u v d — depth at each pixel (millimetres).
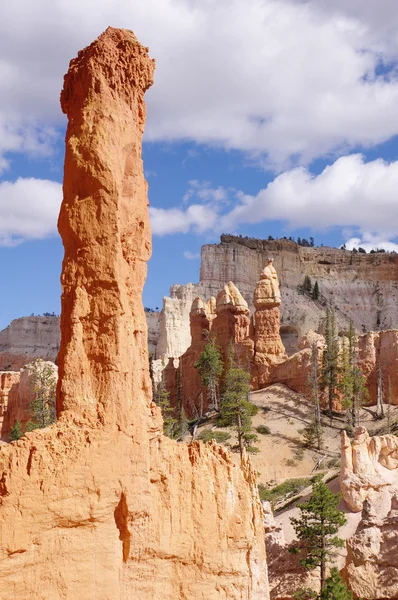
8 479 21422
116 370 24047
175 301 197125
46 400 78375
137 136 26672
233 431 97312
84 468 22906
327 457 91188
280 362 116750
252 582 27562
